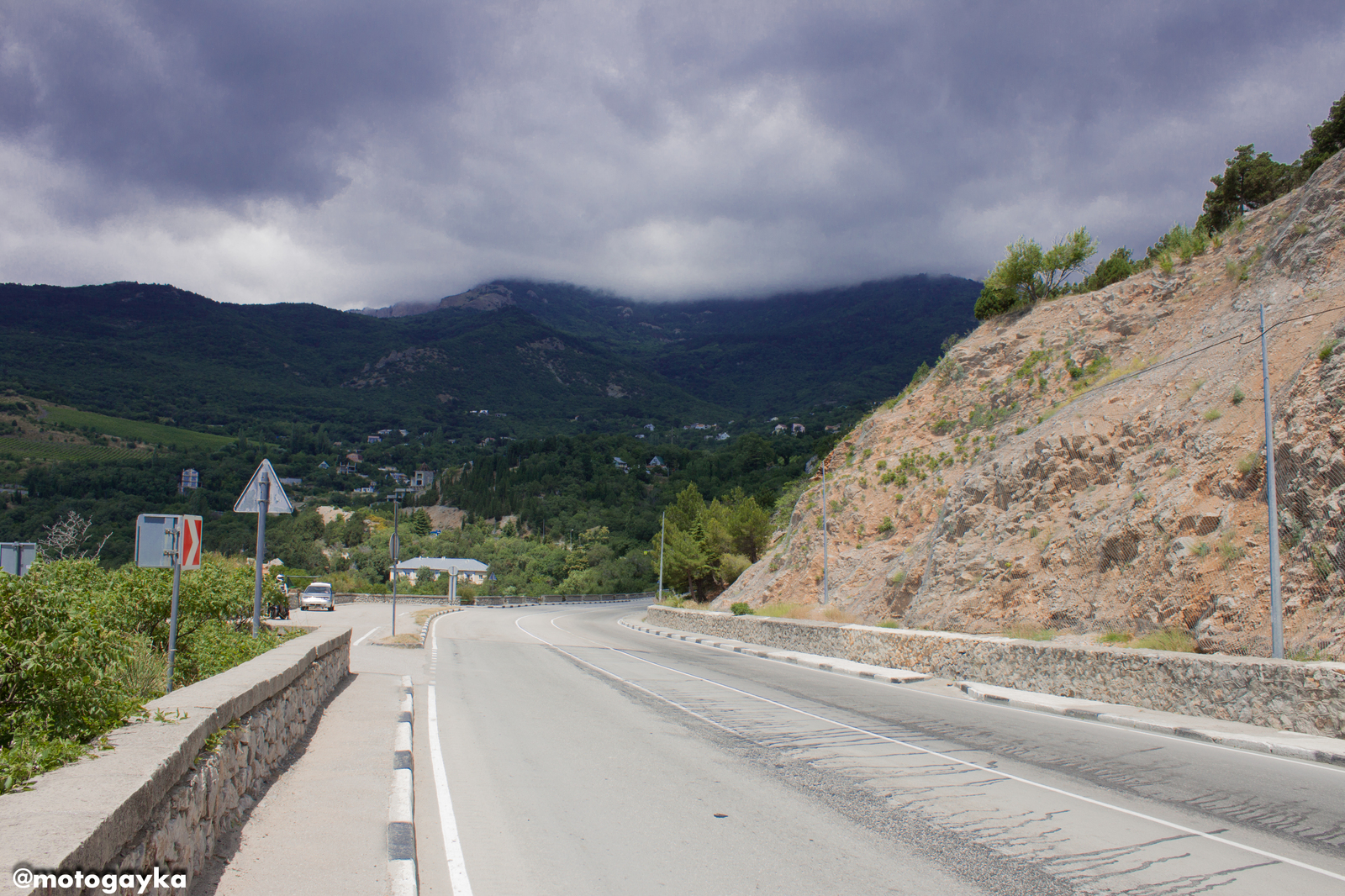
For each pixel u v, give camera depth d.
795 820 6.73
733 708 13.42
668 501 137.25
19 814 3.13
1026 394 30.30
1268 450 13.19
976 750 9.95
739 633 32.00
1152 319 27.72
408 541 114.44
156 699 5.80
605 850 5.87
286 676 8.02
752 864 5.59
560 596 85.69
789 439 168.25
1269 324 20.34
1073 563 20.05
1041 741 10.64
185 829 4.55
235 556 22.05
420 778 8.00
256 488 12.69
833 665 21.36
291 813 6.32
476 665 19.69
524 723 11.41
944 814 6.96
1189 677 12.66
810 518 37.06
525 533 133.50
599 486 153.62
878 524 33.34
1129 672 13.77
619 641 31.75
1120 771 8.82
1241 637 14.23
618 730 11.05
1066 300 32.72
